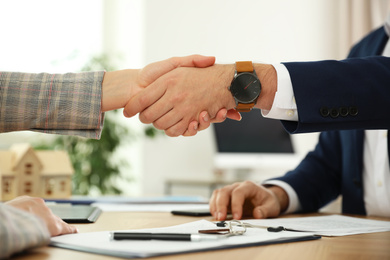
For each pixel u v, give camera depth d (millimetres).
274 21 4289
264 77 1000
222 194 1043
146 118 1040
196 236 639
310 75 928
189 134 1064
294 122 986
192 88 1021
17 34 4219
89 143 3914
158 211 1172
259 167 4203
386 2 3912
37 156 1644
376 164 1267
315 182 1280
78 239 648
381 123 934
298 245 660
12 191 1592
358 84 924
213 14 4363
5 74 954
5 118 933
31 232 525
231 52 4340
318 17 4207
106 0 4656
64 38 4430
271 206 1063
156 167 4250
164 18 4367
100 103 982
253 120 3902
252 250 609
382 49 1366
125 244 605
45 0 4352
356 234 787
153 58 4355
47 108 946
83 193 3881
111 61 4559
